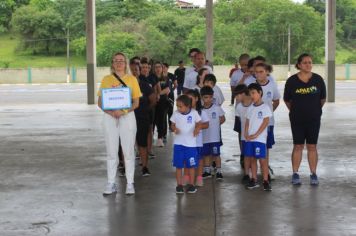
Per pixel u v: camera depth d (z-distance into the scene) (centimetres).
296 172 716
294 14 5294
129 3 5966
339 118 1509
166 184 725
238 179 750
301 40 5219
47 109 1906
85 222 557
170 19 5572
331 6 2005
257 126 675
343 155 933
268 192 672
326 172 792
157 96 916
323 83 698
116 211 596
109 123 659
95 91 2084
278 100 749
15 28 6259
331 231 521
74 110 1852
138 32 5409
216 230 525
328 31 2022
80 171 824
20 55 6131
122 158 778
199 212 588
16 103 2278
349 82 4041
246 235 510
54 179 768
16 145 1085
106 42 5234
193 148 668
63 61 5950
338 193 668
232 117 1577
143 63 809
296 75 699
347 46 5922
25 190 703
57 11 6381
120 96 646
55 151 1009
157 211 594
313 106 693
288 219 560
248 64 778
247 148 683
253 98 675
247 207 605
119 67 652
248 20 5684
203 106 740
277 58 5300
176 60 5316
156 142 1092
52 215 584
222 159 906
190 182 676
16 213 593
